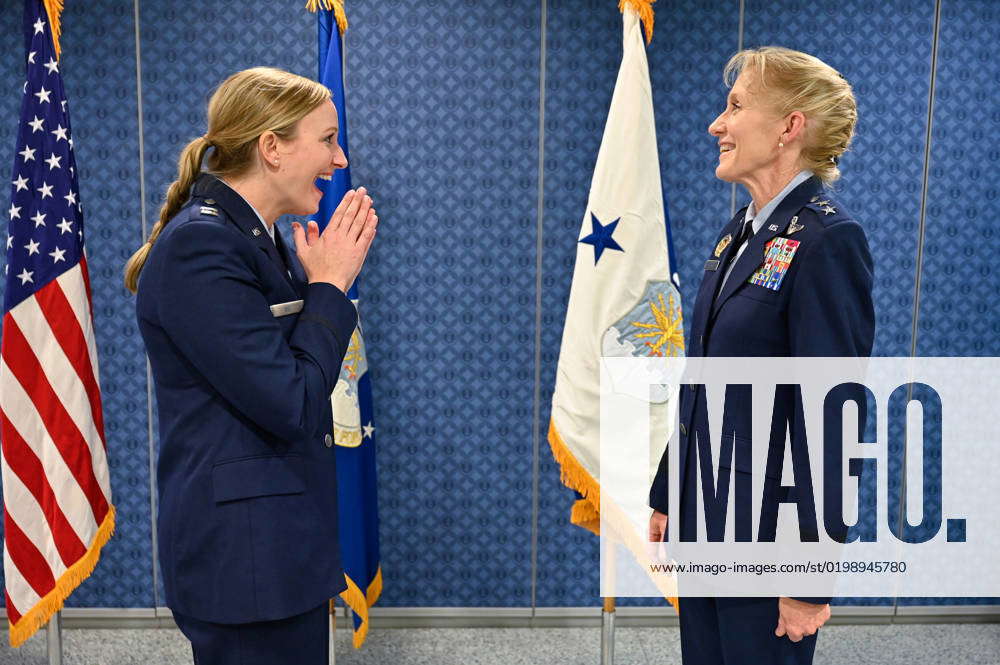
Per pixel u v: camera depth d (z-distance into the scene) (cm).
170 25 288
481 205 302
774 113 165
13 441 235
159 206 296
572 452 252
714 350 170
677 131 300
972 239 307
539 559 319
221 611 152
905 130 301
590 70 297
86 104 290
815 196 164
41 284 236
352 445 261
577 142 300
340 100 256
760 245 166
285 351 149
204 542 152
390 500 314
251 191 160
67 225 239
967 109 300
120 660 291
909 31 296
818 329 152
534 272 305
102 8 287
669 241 268
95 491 246
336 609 315
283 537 154
